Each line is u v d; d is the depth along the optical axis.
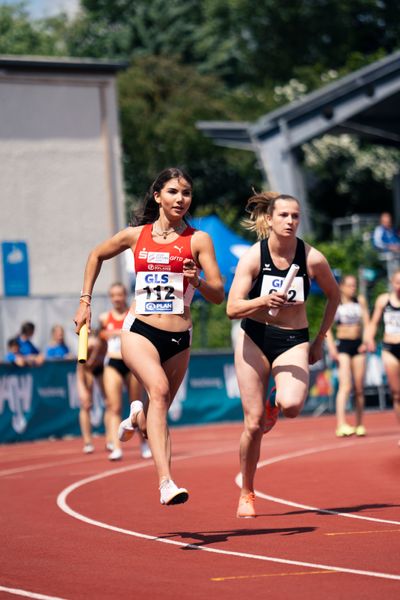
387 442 21.17
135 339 10.45
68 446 24.89
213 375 30.55
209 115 66.31
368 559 9.27
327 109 36.50
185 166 67.88
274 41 72.94
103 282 35.16
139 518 12.27
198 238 10.50
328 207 64.50
